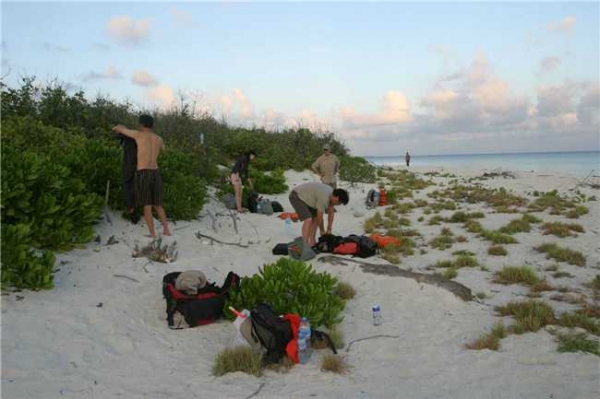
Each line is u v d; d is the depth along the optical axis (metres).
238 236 9.56
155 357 4.72
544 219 11.56
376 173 23.81
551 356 4.61
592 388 4.02
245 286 5.84
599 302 6.05
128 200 8.12
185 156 11.72
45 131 10.63
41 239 6.83
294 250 8.16
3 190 6.45
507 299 6.35
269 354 4.72
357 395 4.07
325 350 5.03
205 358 4.80
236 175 11.84
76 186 7.71
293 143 23.12
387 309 6.21
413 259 8.45
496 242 9.39
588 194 16.11
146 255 7.40
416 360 4.79
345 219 12.45
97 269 6.71
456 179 22.48
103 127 13.70
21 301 5.42
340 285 6.71
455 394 4.07
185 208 9.65
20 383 3.96
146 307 5.86
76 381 4.12
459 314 5.95
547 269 7.59
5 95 12.58
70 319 5.22
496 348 4.88
